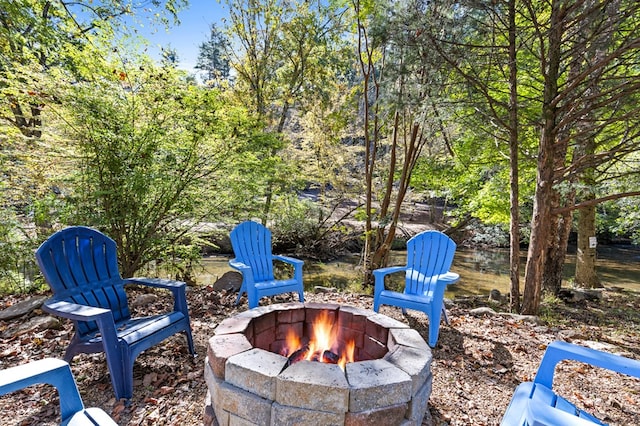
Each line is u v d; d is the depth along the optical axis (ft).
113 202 12.41
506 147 17.24
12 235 13.10
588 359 4.38
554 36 11.38
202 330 9.02
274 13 25.17
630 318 13.96
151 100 12.69
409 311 11.80
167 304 10.94
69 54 12.12
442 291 8.88
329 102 28.89
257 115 25.22
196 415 5.55
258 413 4.19
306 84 27.86
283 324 6.64
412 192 28.14
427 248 10.62
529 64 13.62
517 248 13.52
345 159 32.50
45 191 14.19
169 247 14.98
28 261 12.94
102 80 11.96
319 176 32.27
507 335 9.78
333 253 34.01
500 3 10.85
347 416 3.97
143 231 13.47
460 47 11.37
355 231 33.12
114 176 12.29
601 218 24.21
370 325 6.20
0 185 13.21
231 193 16.52
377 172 27.91
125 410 5.62
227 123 14.89
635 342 10.42
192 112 13.57
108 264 7.30
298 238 32.30
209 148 14.38
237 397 4.33
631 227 21.43
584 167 12.30
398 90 12.89
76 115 11.41
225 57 27.17
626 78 10.36
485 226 28.22
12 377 3.19
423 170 21.04
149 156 12.49
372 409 4.05
